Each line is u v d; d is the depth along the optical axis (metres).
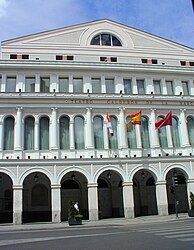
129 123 37.97
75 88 40.19
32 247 14.97
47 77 39.81
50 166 35.31
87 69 40.31
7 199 38.94
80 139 37.97
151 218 34.12
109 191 41.78
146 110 40.03
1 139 35.91
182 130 40.44
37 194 39.25
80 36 43.56
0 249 14.58
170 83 43.12
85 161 36.09
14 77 39.22
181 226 23.16
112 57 43.44
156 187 37.41
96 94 38.84
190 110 41.44
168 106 40.72
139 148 38.62
